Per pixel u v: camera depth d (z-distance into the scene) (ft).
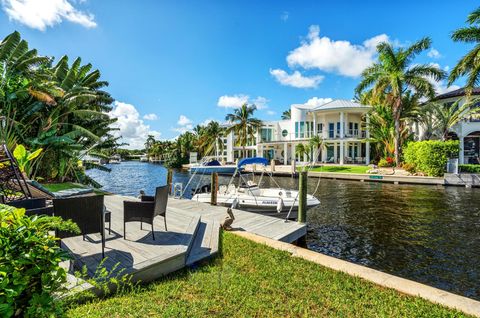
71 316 7.39
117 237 13.79
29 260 4.36
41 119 45.11
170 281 10.43
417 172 62.64
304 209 21.70
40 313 4.40
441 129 71.82
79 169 55.36
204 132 168.25
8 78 37.68
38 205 12.69
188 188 70.69
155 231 14.96
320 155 106.22
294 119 114.73
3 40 37.55
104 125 56.03
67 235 9.95
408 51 65.51
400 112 72.28
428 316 8.61
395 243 22.44
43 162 46.34
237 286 10.27
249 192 31.12
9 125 41.29
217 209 25.77
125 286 9.65
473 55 43.86
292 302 9.34
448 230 25.62
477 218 29.86
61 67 47.21
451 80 47.65
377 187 55.11
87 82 51.75
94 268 10.00
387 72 68.74
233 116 115.85
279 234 18.49
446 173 56.65
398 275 16.85
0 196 11.93
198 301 9.00
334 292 10.14
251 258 13.38
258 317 8.36
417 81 65.16
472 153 78.89
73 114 49.32
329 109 95.66
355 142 102.53
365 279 11.28
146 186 76.23
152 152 289.33
